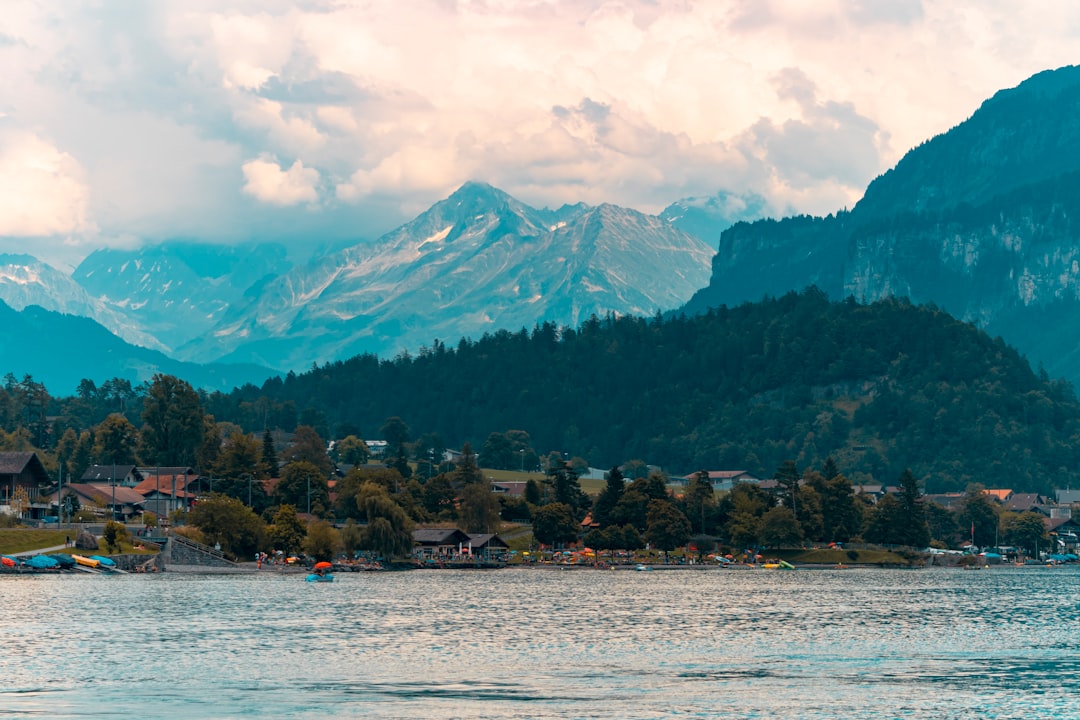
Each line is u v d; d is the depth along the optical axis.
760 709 167.00
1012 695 177.50
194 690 176.12
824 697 175.00
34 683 179.00
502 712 164.00
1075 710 168.00
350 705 167.62
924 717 163.38
